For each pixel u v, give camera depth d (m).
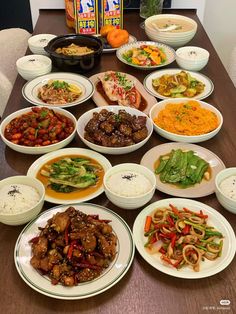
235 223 0.62
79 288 0.51
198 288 0.53
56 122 0.79
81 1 1.09
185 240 0.57
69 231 0.56
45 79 0.95
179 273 0.53
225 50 1.70
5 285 0.53
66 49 1.03
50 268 0.53
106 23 1.13
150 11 1.26
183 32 1.09
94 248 0.54
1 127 0.78
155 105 0.85
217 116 0.84
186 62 0.99
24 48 1.21
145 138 0.76
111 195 0.61
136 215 0.64
